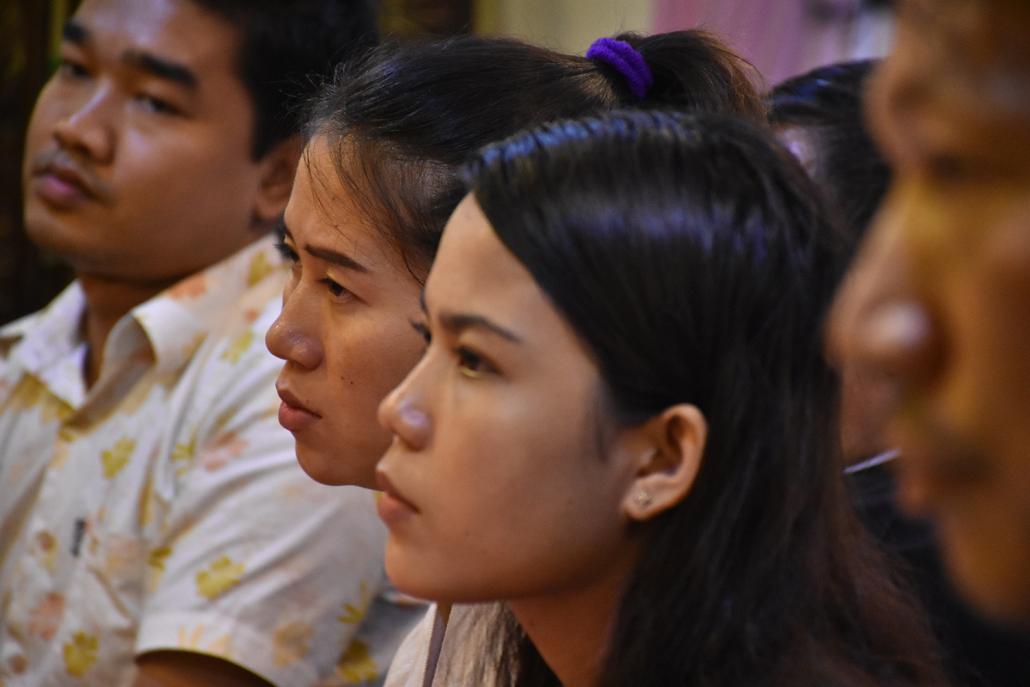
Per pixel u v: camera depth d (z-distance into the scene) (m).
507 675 2.71
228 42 4.68
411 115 2.80
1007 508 0.89
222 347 4.56
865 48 6.85
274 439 4.26
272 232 4.94
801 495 2.15
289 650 4.05
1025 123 0.85
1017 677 3.12
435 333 2.11
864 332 0.93
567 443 2.04
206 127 4.70
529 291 2.04
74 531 4.67
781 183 2.18
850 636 2.32
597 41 3.08
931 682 2.45
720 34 3.44
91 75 4.75
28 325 5.42
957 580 0.95
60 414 4.96
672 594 2.12
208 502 4.22
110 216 4.71
